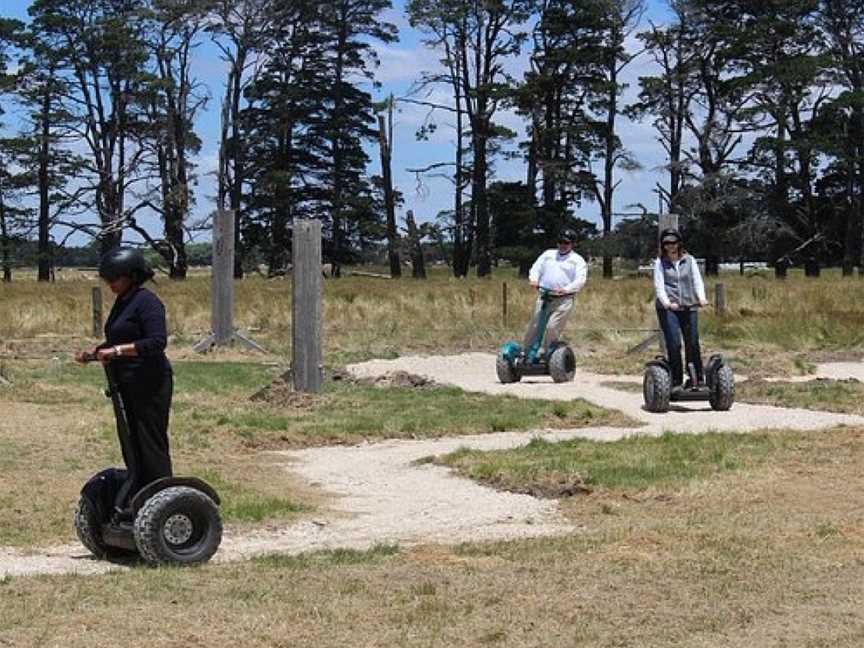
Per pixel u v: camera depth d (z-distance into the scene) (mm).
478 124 63594
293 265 14969
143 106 64438
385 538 7984
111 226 62656
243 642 5410
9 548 7734
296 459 11188
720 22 63125
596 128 64750
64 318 25547
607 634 5566
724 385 13836
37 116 63812
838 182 66750
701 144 64125
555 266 16656
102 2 64062
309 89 67125
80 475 9883
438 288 36312
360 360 19500
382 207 68938
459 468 10469
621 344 22219
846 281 41625
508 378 16734
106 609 5910
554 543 7488
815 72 61125
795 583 6418
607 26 63312
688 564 6809
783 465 10148
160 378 7219
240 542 7941
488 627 5641
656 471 9922
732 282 38406
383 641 5449
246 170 67250
